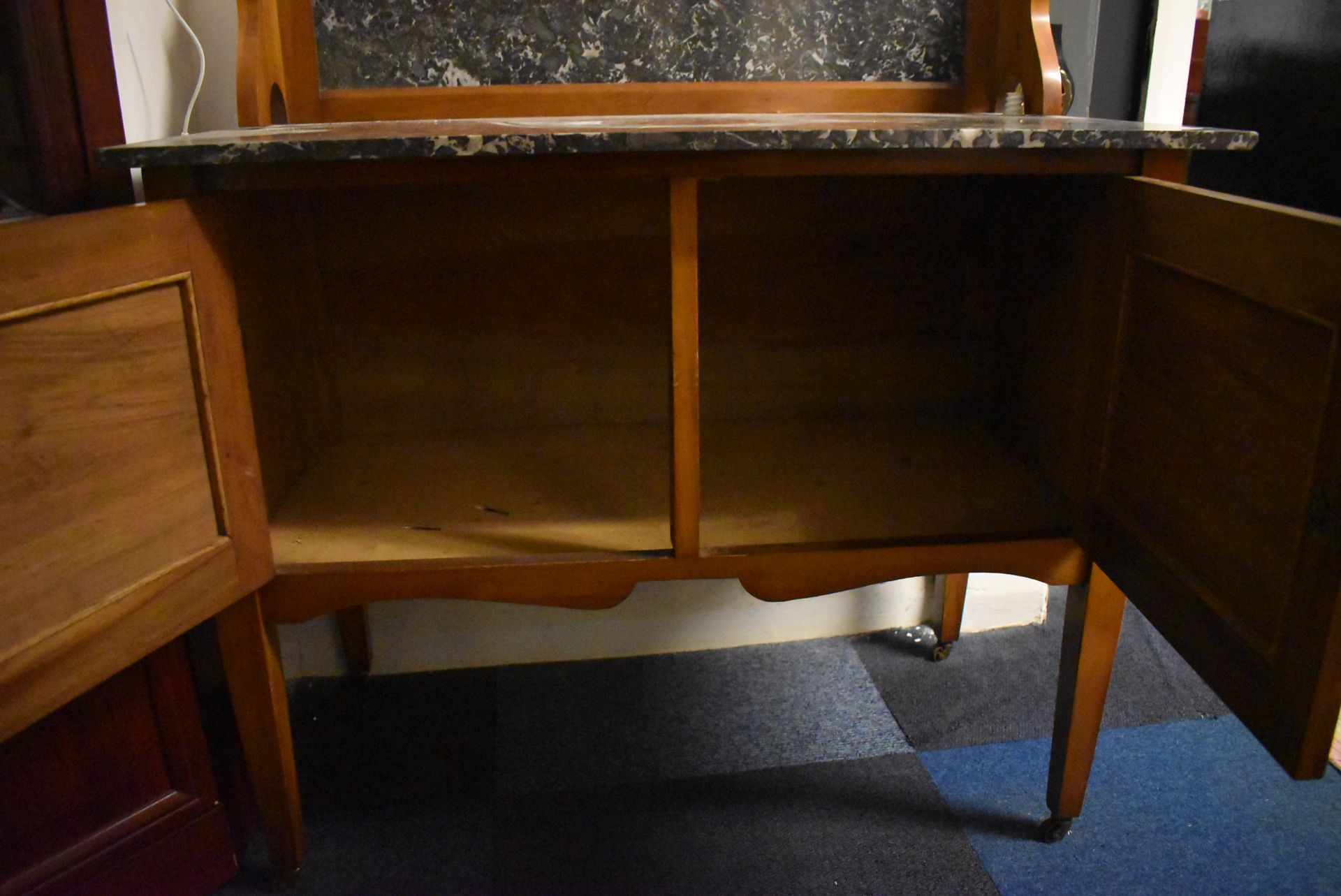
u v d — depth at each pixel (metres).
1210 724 1.38
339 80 1.17
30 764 0.94
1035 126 0.87
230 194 0.98
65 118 0.90
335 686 1.49
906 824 1.20
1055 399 1.11
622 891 1.10
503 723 1.40
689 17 1.19
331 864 1.15
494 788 1.27
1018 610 1.63
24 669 0.73
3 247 0.68
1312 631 0.67
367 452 1.29
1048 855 1.15
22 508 0.72
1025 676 1.50
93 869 1.00
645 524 1.07
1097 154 0.91
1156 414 0.87
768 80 1.22
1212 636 0.79
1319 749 0.69
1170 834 1.18
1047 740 1.35
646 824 1.21
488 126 0.95
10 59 0.87
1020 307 1.21
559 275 1.31
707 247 1.32
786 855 1.15
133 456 0.81
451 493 1.16
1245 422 0.74
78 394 0.76
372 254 1.27
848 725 1.39
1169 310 0.84
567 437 1.34
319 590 0.99
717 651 1.58
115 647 0.81
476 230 1.28
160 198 0.85
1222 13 1.50
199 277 0.85
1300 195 1.40
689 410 0.94
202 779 1.08
